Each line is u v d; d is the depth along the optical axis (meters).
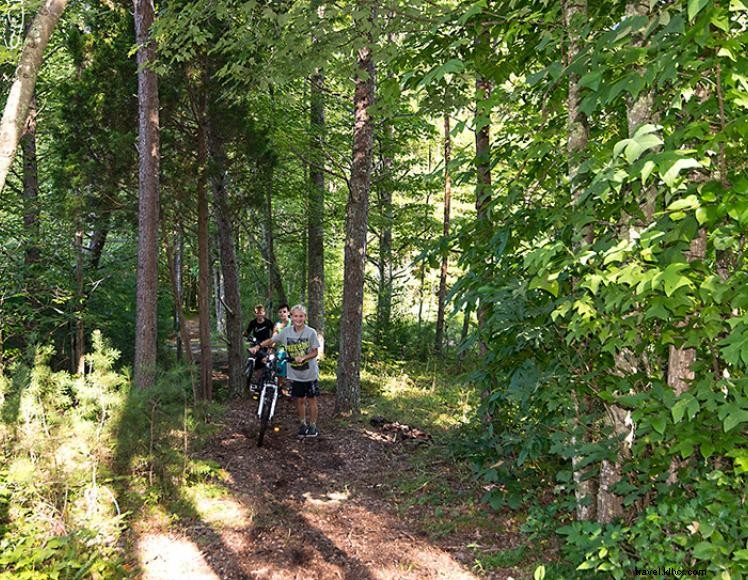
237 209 10.84
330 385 12.15
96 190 9.13
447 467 6.48
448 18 3.86
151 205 7.80
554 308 3.70
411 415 9.42
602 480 3.80
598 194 2.57
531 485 5.25
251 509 5.45
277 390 7.66
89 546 4.27
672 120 3.20
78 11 9.43
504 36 3.98
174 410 6.03
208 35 6.16
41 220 10.40
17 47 6.13
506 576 4.17
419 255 4.80
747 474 2.81
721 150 2.59
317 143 12.73
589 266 3.12
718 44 2.38
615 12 3.51
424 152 16.73
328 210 15.27
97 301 11.41
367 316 17.30
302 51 5.39
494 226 4.46
